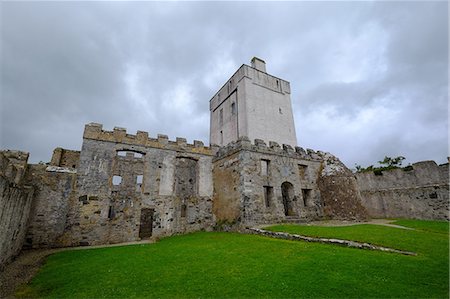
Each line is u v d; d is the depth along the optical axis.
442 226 14.90
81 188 17.41
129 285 7.15
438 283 6.13
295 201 20.06
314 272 7.27
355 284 6.29
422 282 6.23
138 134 20.83
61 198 16.66
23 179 15.61
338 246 10.39
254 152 19.53
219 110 36.44
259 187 18.67
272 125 30.75
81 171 17.81
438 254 8.48
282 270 7.61
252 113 29.56
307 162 22.47
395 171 23.73
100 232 17.12
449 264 7.48
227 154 20.95
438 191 20.22
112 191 18.91
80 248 15.00
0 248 9.39
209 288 6.57
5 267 10.09
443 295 5.48
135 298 6.18
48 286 7.44
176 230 19.70
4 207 9.56
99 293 6.62
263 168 21.55
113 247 14.66
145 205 19.25
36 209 15.77
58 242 15.77
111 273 8.44
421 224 16.09
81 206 17.06
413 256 8.43
